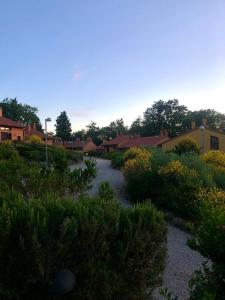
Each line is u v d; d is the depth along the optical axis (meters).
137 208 4.18
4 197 4.21
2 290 3.27
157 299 5.07
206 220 3.64
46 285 3.48
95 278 3.58
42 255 3.30
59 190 6.43
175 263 7.02
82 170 7.16
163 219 4.20
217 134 46.53
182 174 12.53
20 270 3.32
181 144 32.03
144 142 65.81
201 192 11.23
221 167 17.94
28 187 6.16
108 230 3.73
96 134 120.81
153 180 13.09
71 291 3.53
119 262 3.75
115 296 3.72
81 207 3.85
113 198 5.29
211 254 3.48
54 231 3.49
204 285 3.33
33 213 3.50
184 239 8.93
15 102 93.81
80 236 3.58
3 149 8.52
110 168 27.80
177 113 95.50
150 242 3.92
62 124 106.56
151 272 4.00
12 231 3.40
